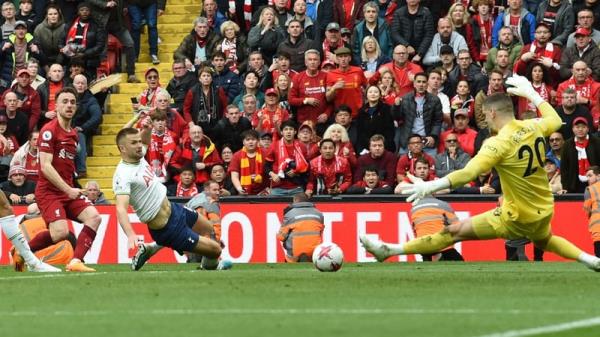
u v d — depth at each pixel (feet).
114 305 72.59
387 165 160.35
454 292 79.71
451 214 139.13
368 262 143.13
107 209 154.71
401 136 167.32
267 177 163.43
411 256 148.97
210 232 111.24
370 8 180.45
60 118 115.24
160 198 106.11
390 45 181.16
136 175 105.91
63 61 186.29
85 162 177.47
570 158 155.74
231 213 154.20
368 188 158.20
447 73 173.17
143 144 114.93
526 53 169.58
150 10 195.62
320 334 57.41
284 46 178.91
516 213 91.81
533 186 91.50
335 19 184.85
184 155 166.71
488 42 179.93
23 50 187.83
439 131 165.78
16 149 171.32
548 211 92.27
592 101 165.68
